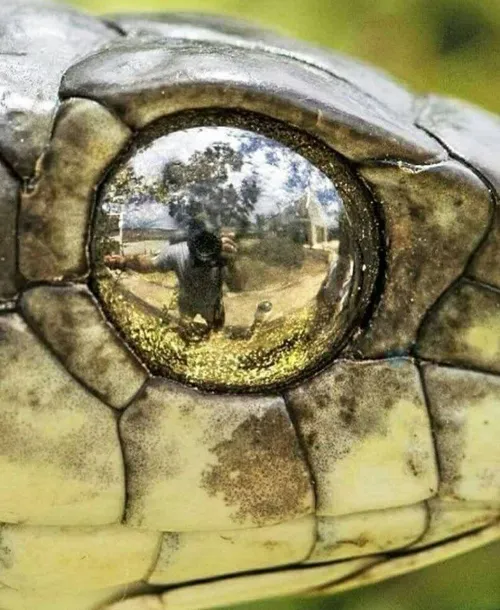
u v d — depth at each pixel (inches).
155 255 2.1
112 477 2.1
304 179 2.1
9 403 2.1
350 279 2.1
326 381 2.1
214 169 2.1
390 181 2.1
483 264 2.2
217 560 2.2
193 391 2.1
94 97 2.1
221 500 2.1
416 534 2.2
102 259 2.1
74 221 2.1
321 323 2.1
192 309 2.1
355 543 2.2
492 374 2.2
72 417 2.1
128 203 2.1
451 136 2.2
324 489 2.1
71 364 2.1
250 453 2.1
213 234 2.1
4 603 2.2
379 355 2.1
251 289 2.1
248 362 2.1
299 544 2.2
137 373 2.1
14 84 2.1
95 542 2.1
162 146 2.1
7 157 2.1
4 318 2.1
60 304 2.1
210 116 2.1
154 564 2.2
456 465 2.2
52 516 2.1
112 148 2.1
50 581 2.2
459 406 2.2
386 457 2.2
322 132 2.1
